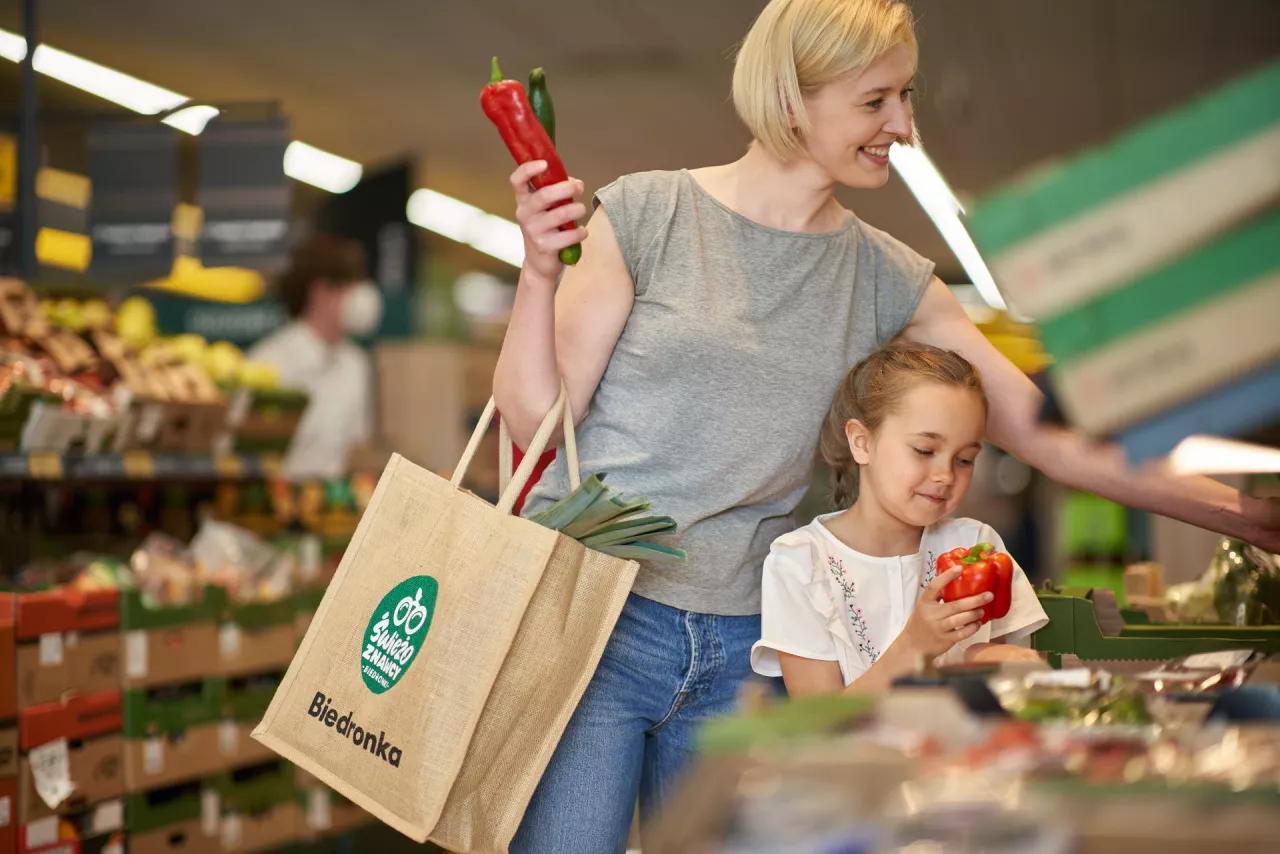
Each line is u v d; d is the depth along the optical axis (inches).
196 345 199.9
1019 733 41.3
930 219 550.6
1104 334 44.1
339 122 428.5
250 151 214.2
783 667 79.4
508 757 72.4
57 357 160.2
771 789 36.6
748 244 82.7
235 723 157.5
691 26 342.3
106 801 137.9
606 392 82.3
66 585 150.4
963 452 78.8
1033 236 44.7
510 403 76.7
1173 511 80.4
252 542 175.9
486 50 358.6
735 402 81.1
